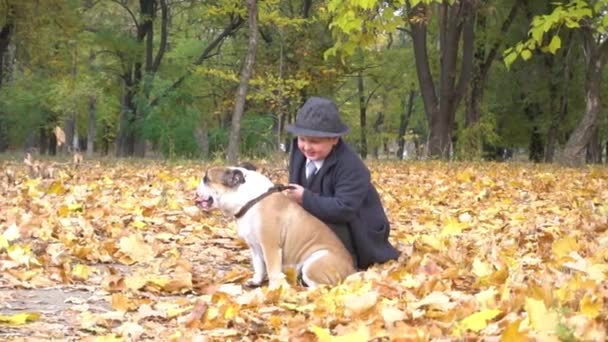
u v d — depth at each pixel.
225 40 41.81
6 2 27.78
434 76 37.34
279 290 5.29
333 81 31.86
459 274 6.14
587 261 6.17
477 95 32.66
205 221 9.05
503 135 38.97
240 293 5.60
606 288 5.15
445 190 13.25
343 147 6.19
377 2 11.09
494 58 33.97
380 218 6.34
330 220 6.03
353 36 11.67
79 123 45.94
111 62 40.00
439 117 28.89
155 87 33.22
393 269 6.05
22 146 49.75
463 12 28.25
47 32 29.41
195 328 4.73
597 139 43.12
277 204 5.75
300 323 4.68
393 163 23.00
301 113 6.05
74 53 33.06
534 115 38.06
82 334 4.59
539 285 5.05
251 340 4.50
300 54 30.88
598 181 15.45
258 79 26.59
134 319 4.97
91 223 8.42
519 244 7.80
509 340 3.89
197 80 35.38
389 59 38.38
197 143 31.95
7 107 38.53
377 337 4.30
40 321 4.86
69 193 10.99
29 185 11.45
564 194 12.89
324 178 6.12
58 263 6.52
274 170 15.54
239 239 7.84
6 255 6.63
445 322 4.57
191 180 12.99
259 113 31.84
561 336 3.88
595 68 22.66
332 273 5.70
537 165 23.36
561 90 35.88
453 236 8.47
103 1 38.78
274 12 26.27
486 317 4.39
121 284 5.80
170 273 6.60
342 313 4.86
